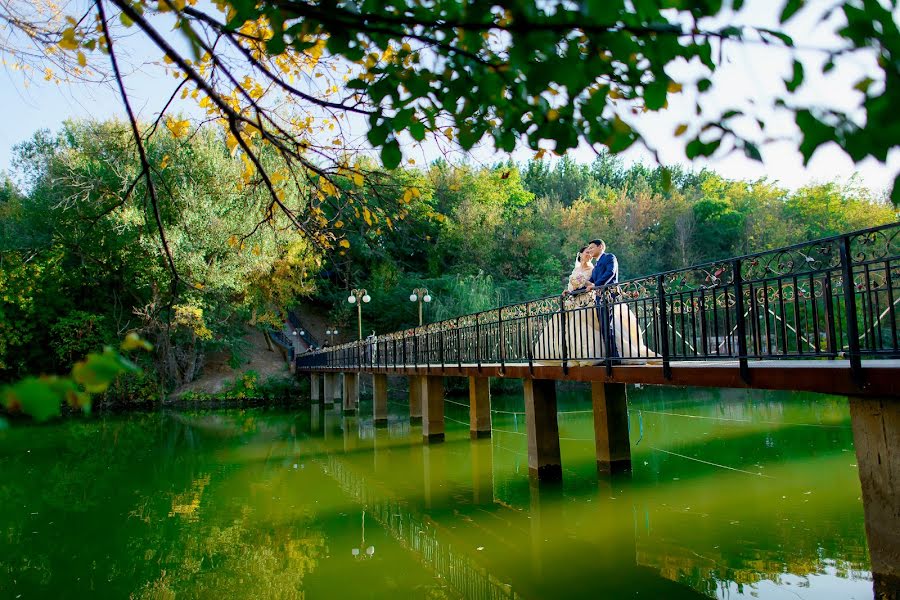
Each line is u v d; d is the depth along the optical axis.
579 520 6.65
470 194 31.23
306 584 5.29
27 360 23.28
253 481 9.74
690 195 37.47
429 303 27.89
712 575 4.86
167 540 6.62
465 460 10.86
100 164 13.66
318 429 16.48
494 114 1.77
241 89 1.91
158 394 24.45
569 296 8.12
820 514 6.11
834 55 0.96
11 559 6.08
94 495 8.91
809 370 4.43
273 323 27.98
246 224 18.17
